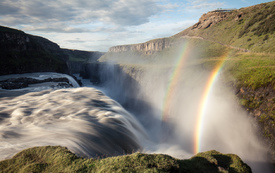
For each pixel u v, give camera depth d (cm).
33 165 1111
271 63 4484
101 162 1122
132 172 1002
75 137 1897
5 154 1430
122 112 3438
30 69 11431
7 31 11031
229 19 17600
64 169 1067
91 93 4697
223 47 12250
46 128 2180
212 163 1317
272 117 2961
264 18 11438
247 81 3875
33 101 3712
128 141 2458
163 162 1141
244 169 1309
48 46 18362
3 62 10025
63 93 4631
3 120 2517
